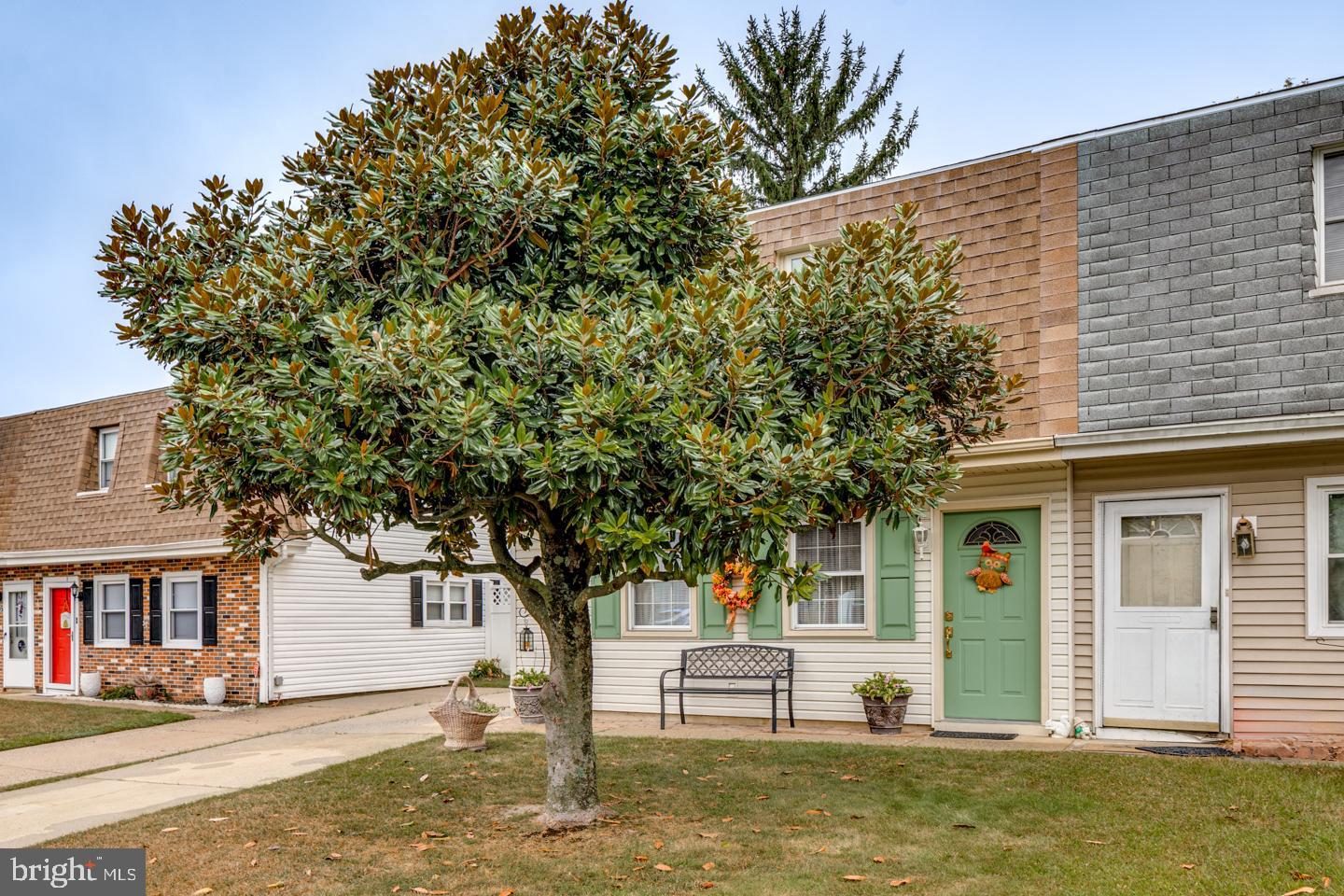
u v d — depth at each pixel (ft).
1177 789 22.61
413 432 17.61
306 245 19.57
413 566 22.29
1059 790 23.12
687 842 20.24
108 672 58.70
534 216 19.48
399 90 22.52
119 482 59.21
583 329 17.39
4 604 64.59
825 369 19.86
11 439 66.85
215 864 20.35
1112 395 30.12
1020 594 32.50
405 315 18.33
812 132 86.02
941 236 34.81
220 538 52.13
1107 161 31.45
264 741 38.52
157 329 20.24
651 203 21.76
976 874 17.53
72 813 26.37
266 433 17.70
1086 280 31.17
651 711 38.63
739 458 16.81
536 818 22.97
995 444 30.73
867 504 20.85
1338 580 27.27
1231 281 28.71
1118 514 30.78
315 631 54.90
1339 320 26.91
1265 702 27.84
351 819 23.79
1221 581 28.86
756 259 24.71
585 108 22.21
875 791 23.89
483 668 66.69
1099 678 30.53
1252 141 28.96
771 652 36.06
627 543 17.79
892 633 34.19
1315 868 17.07
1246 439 27.14
